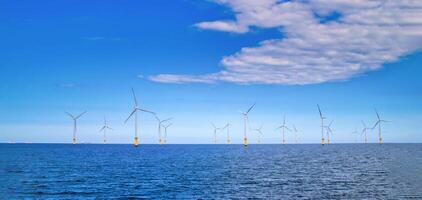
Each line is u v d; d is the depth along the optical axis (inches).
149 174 3174.2
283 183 2509.8
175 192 2134.6
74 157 6181.1
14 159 5383.9
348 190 2161.7
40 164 4335.6
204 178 2839.6
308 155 7096.5
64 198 1950.1
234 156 6835.6
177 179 2778.1
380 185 2362.2
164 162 4899.1
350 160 5196.9
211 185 2420.0
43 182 2571.4
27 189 2240.4
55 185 2420.0
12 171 3388.3
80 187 2335.1
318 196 1963.6
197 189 2241.6
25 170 3501.5
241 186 2368.4
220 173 3260.3
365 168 3713.1
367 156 6437.0
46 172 3314.5
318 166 4050.2
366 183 2469.2
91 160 5300.2
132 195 2041.1
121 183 2539.4
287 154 7721.5
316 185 2397.9
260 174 3147.1
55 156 6496.1
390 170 3452.3
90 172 3348.9
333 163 4564.5
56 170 3531.0
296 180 2682.1
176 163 4680.1
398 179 2679.6
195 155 7416.3
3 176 2950.3
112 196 2010.3
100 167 3951.8
